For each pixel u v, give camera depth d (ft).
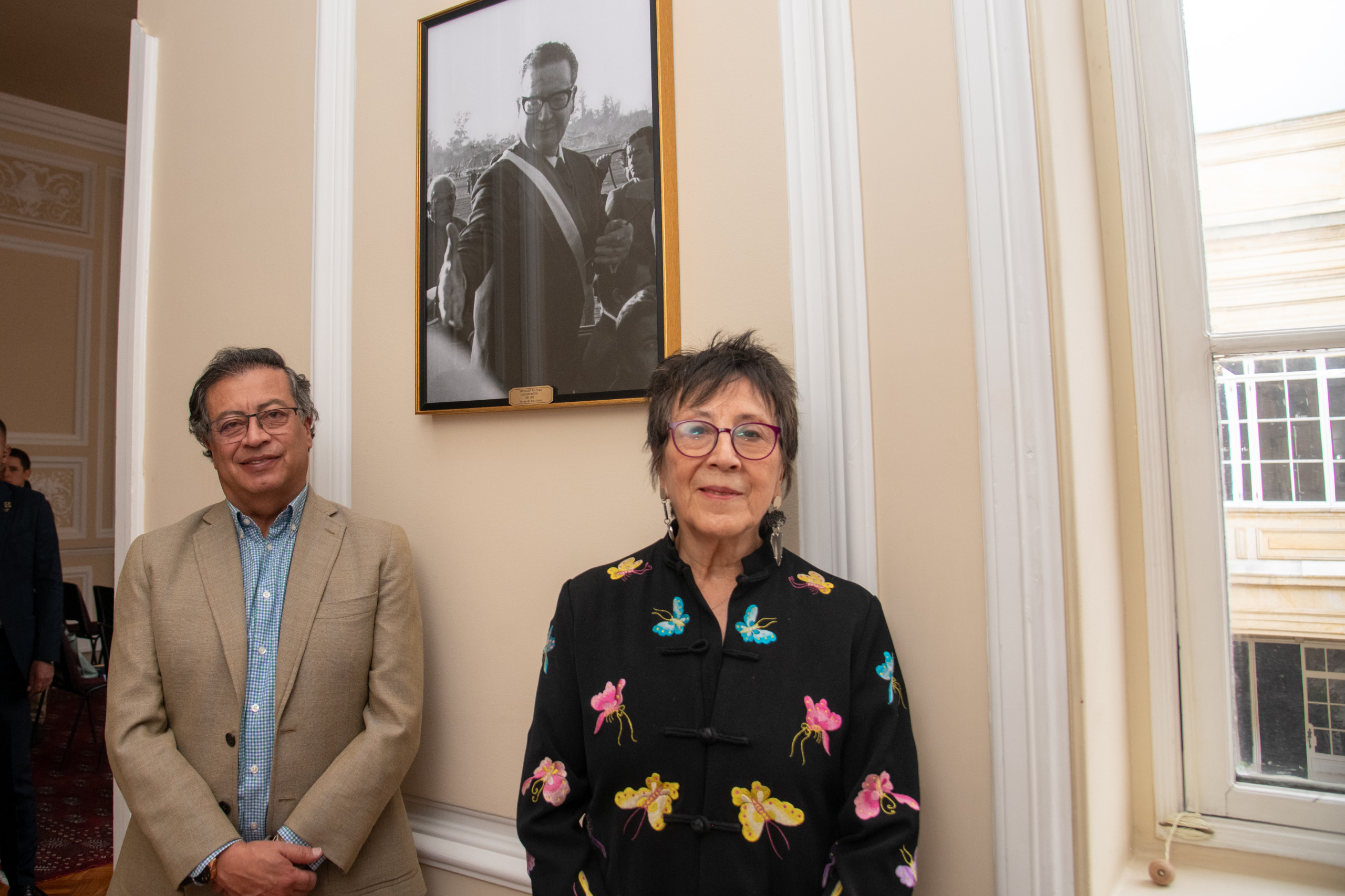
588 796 3.70
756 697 3.30
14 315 14.65
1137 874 4.02
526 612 4.87
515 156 4.89
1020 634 3.50
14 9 11.70
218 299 6.38
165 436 6.64
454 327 5.08
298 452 4.65
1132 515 4.29
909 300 3.84
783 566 3.60
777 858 3.17
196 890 4.25
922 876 3.70
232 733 4.29
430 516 5.28
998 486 3.57
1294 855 3.88
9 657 7.77
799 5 4.12
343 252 5.70
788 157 4.12
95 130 15.49
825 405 3.98
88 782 10.88
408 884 4.58
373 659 4.60
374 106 5.64
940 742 3.69
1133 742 4.26
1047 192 3.55
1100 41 4.37
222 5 6.53
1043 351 3.51
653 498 4.46
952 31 3.78
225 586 4.50
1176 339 4.23
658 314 4.37
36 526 8.19
